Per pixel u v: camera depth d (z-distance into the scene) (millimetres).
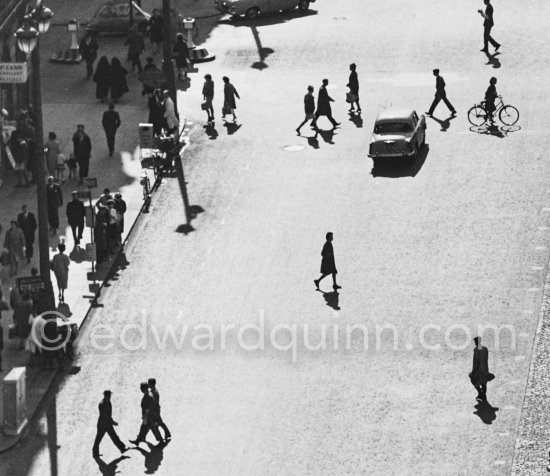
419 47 142250
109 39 148250
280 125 127750
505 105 125562
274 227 109875
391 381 90438
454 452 83062
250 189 116062
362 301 99500
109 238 105562
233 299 100438
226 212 112438
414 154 118750
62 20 153000
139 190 115938
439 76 126562
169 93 124938
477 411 86875
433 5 153500
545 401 87625
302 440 84938
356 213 111438
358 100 128750
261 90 135000
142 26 147500
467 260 104000
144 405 84125
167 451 84375
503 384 89438
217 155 122312
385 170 118188
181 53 136875
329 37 145750
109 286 102438
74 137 116250
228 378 91562
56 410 88688
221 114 130625
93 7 157375
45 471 83000
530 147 120938
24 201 113938
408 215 110688
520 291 99750
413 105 130000
